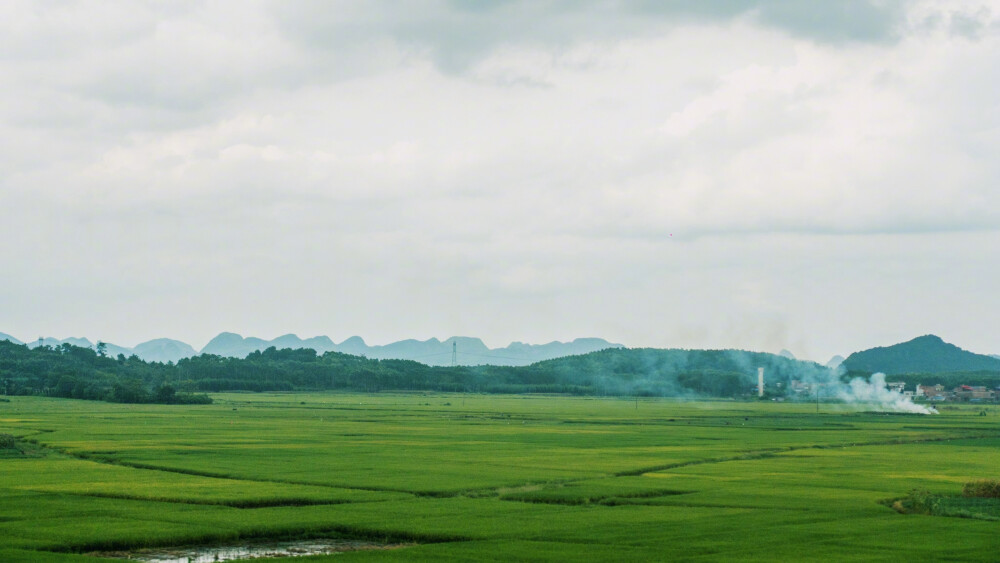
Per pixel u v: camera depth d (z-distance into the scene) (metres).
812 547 60.47
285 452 123.00
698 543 61.88
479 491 87.94
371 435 157.75
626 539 63.44
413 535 65.44
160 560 59.09
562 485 91.81
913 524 69.38
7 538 62.78
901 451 136.50
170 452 121.25
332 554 58.97
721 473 103.31
